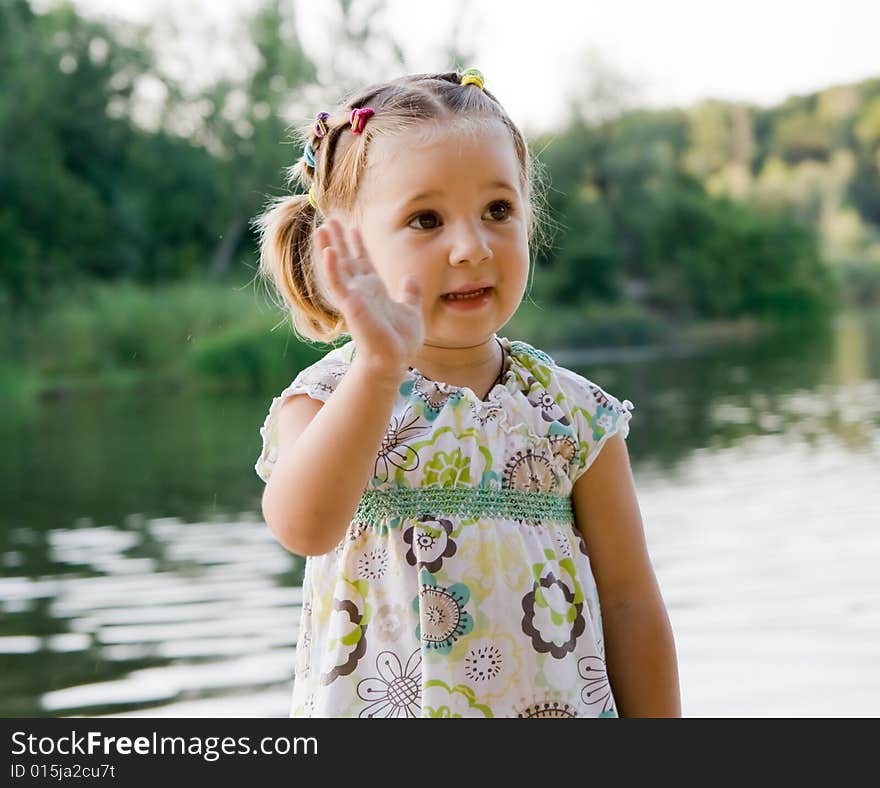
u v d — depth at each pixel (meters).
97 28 32.25
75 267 28.97
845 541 6.36
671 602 5.20
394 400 1.65
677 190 43.53
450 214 1.75
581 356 27.81
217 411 17.08
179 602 5.45
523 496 1.79
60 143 31.17
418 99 1.80
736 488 8.27
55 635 4.94
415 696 1.71
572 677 1.76
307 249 2.05
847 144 52.53
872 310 50.19
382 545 1.75
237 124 33.25
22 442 13.29
